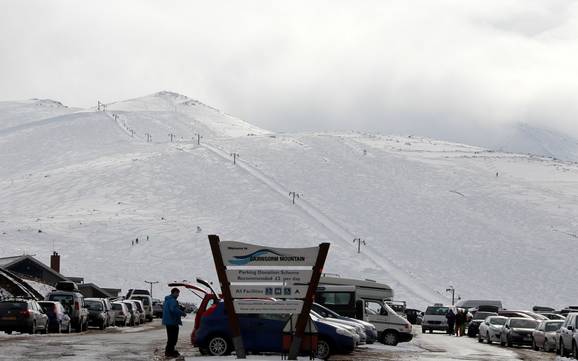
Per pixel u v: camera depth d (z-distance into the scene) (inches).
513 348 2301.9
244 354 1285.7
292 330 1273.4
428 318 3523.6
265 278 1263.5
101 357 1328.7
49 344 1617.9
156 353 1455.5
